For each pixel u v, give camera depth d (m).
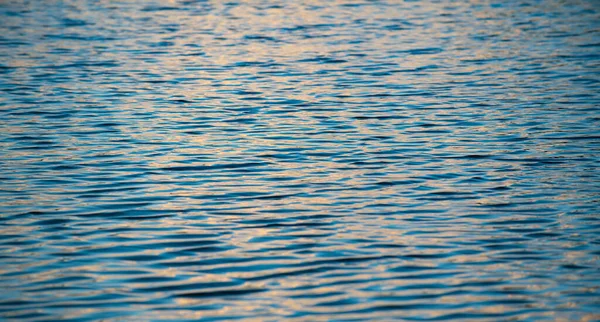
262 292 31.84
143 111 58.88
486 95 62.78
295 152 49.88
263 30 88.25
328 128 54.84
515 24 90.88
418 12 98.75
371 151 50.00
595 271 33.56
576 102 60.34
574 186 43.75
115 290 31.97
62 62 73.88
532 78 67.75
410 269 33.84
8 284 32.44
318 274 33.38
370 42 82.12
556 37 83.69
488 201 41.72
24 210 40.47
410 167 47.12
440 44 81.00
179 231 37.84
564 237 37.06
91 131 54.12
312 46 80.44
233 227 38.41
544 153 49.31
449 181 44.78
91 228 38.22
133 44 81.50
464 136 52.81
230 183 44.50
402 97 62.53
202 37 84.75
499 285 32.38
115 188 43.72
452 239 36.94
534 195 42.53
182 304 30.89
